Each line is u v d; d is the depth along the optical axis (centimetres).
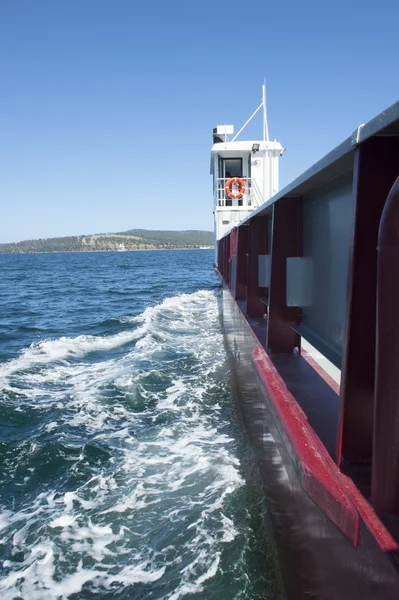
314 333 423
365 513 200
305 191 430
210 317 1641
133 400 752
